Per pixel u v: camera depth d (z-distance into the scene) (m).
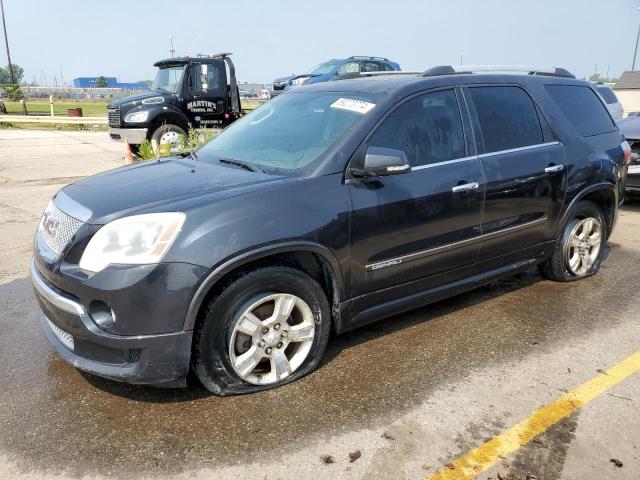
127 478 2.54
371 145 3.46
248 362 3.12
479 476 2.55
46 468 2.60
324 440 2.80
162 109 12.41
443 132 3.83
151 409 3.06
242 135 4.13
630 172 7.73
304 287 3.21
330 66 16.39
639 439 2.82
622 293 4.81
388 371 3.47
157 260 2.76
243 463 2.63
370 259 3.44
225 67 13.30
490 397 3.18
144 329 2.79
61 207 3.24
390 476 2.55
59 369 3.51
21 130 22.42
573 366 3.54
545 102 4.57
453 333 4.02
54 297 2.97
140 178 3.49
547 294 4.78
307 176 3.25
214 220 2.87
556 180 4.48
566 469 2.59
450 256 3.88
